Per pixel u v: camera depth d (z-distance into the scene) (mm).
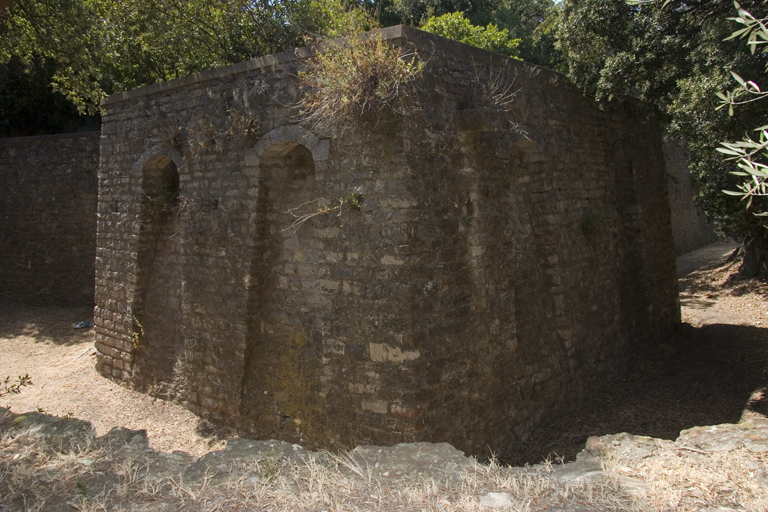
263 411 7699
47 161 15531
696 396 8828
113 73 15180
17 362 11211
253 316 7801
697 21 8656
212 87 8125
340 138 6637
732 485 3465
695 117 8656
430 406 6406
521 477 3803
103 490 3664
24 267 15938
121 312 9852
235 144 7805
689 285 17547
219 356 8094
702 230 27484
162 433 8062
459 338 6820
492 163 7473
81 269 15203
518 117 7820
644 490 3506
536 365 8156
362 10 9094
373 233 6406
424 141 6414
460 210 6918
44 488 3721
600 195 9930
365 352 6527
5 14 9508
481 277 7180
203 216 8242
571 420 8297
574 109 9320
